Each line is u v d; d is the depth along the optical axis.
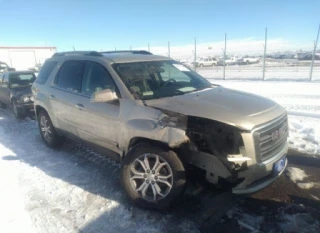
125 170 3.48
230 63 34.88
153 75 4.14
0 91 10.64
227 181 3.20
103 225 3.16
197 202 3.48
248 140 2.92
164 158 3.20
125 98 3.67
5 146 6.02
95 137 4.20
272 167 3.19
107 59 4.21
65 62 5.10
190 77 4.56
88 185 4.08
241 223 3.10
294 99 9.92
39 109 5.86
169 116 3.18
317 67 22.47
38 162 5.00
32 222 3.23
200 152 3.19
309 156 4.84
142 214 3.34
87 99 4.24
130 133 3.48
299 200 3.51
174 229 3.04
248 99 3.62
